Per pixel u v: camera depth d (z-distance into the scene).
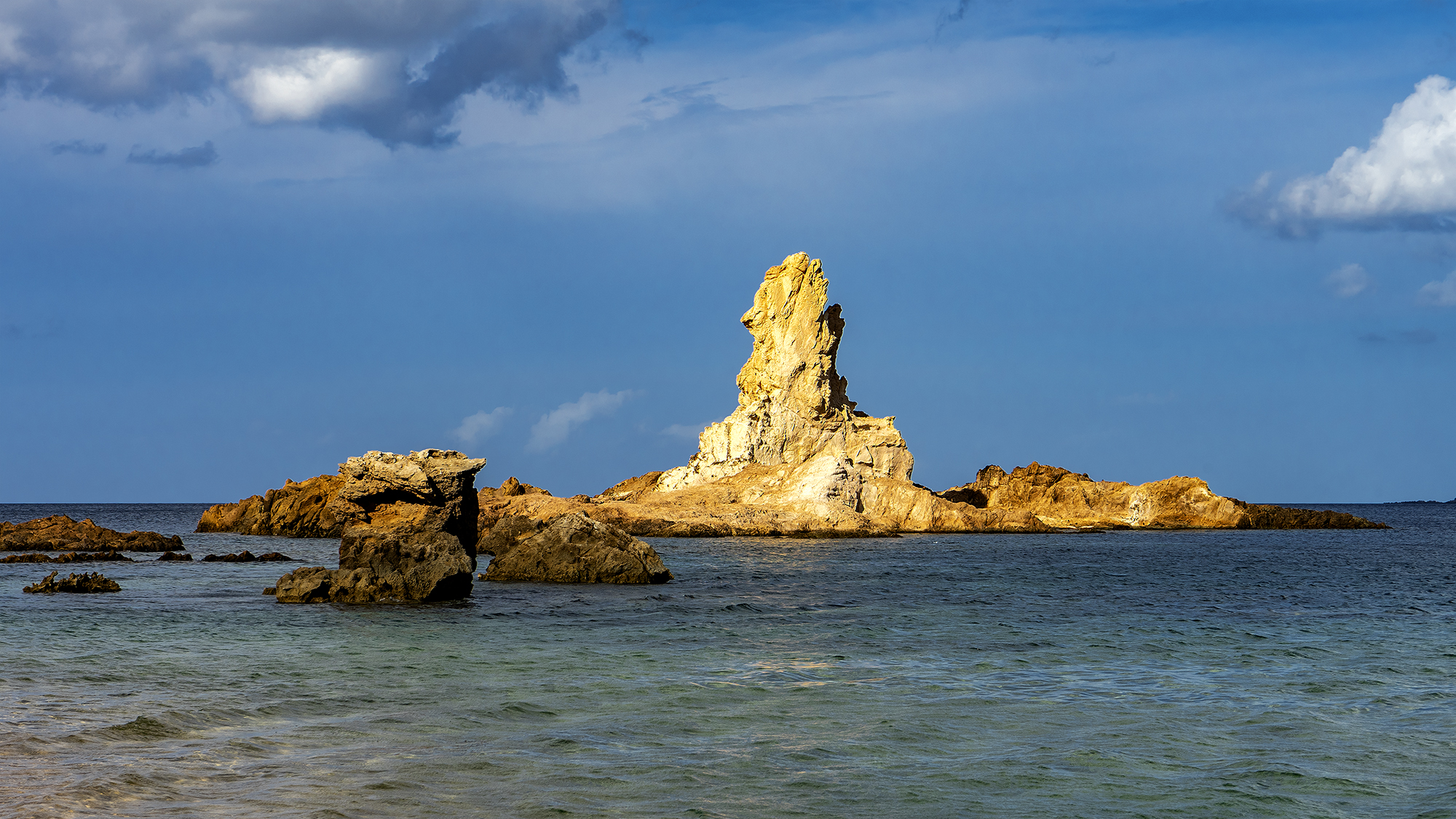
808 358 127.12
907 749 22.39
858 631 39.09
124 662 30.80
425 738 22.62
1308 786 20.30
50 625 37.88
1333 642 37.44
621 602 47.25
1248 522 144.75
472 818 17.73
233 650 33.09
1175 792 19.81
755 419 126.00
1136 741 23.23
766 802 18.88
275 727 23.42
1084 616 44.72
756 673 30.41
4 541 78.19
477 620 40.53
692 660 32.44
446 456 64.44
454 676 29.33
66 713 24.03
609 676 29.64
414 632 37.25
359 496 62.44
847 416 130.25
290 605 44.56
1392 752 22.61
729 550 90.25
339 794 18.77
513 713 25.02
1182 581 63.84
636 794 19.16
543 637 36.53
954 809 18.73
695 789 19.50
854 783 20.03
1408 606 49.75
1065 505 142.00
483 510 108.88
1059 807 18.95
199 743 21.89
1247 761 21.80
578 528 56.88
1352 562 83.25
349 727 23.53
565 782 19.75
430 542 47.59
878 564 75.06
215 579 56.94
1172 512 143.88
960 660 32.94
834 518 113.56
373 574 46.62
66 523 85.75
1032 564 77.06
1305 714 25.88
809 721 24.70
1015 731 24.02
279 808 17.92
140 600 46.25
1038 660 33.22
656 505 116.25
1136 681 29.88
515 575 56.19
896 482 126.62
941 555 85.75
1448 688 29.11
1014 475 146.88
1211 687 29.09
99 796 18.19
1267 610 47.72
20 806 17.53
